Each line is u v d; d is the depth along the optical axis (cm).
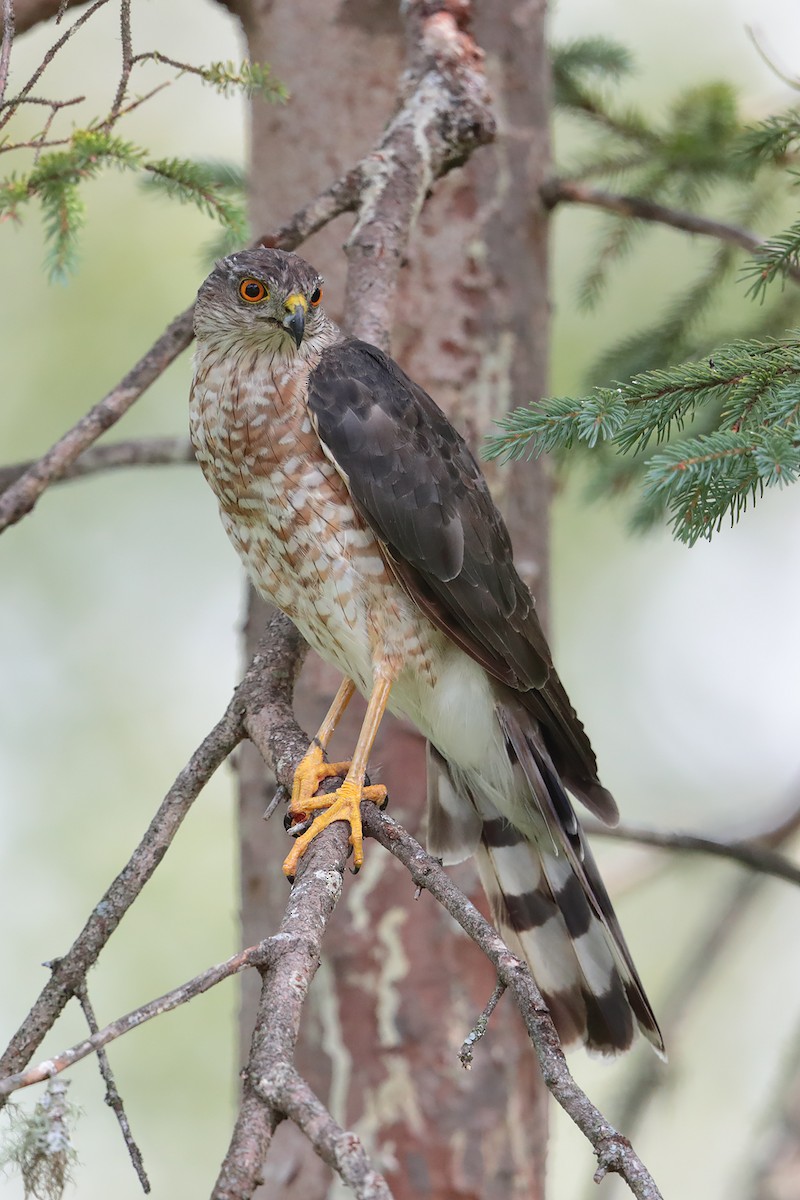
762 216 1009
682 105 991
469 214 913
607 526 1402
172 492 1397
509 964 511
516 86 927
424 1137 857
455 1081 860
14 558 1373
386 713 886
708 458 569
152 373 770
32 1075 441
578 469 1184
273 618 780
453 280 909
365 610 758
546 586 933
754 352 621
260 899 895
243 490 764
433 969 864
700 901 1363
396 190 810
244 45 1000
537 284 936
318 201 810
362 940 864
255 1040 472
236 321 750
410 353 907
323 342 780
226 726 696
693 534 584
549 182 930
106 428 757
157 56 688
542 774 779
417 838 875
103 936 592
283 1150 862
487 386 911
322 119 923
